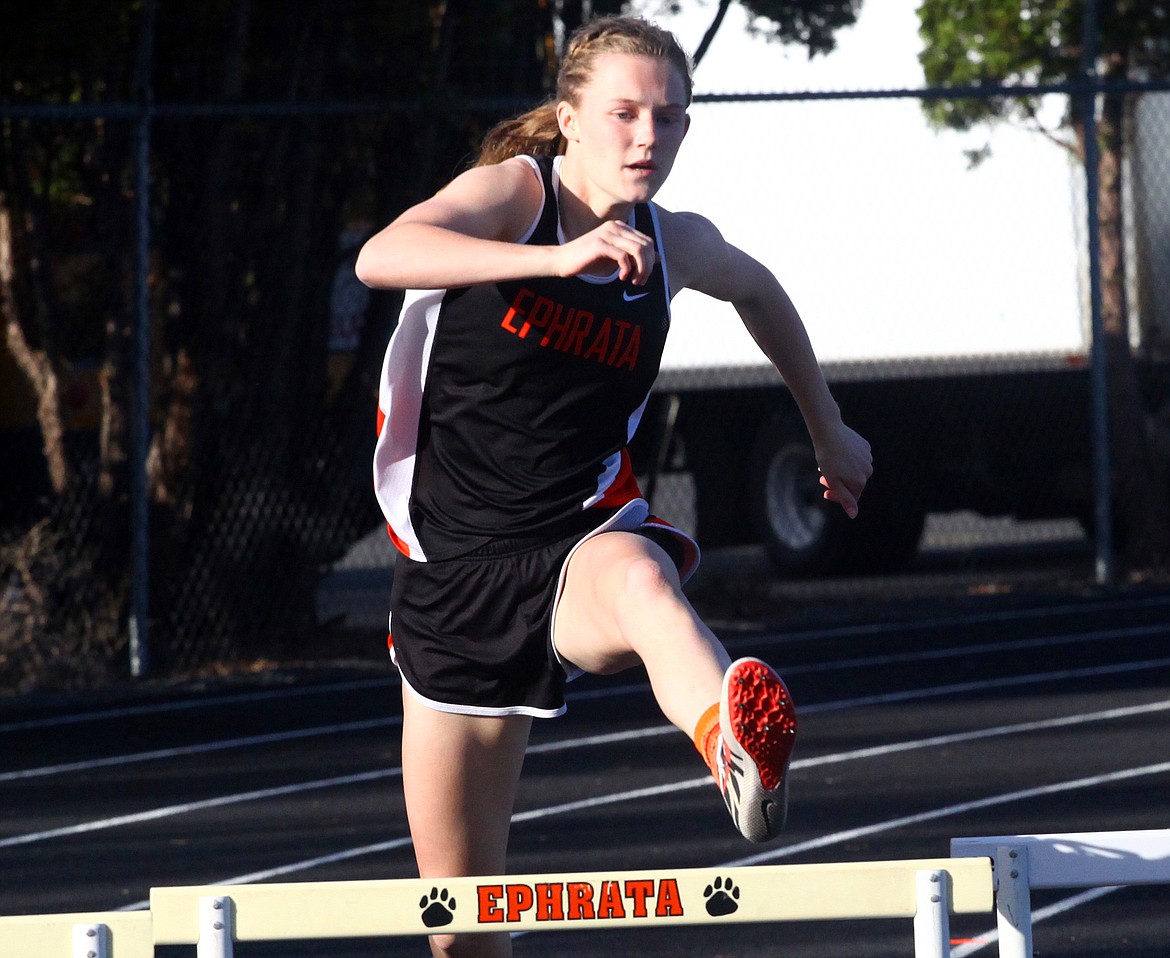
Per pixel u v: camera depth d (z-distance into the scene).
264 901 9.34
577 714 33.44
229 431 39.97
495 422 10.95
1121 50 47.06
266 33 39.28
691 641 9.31
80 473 40.47
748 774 8.49
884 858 21.48
